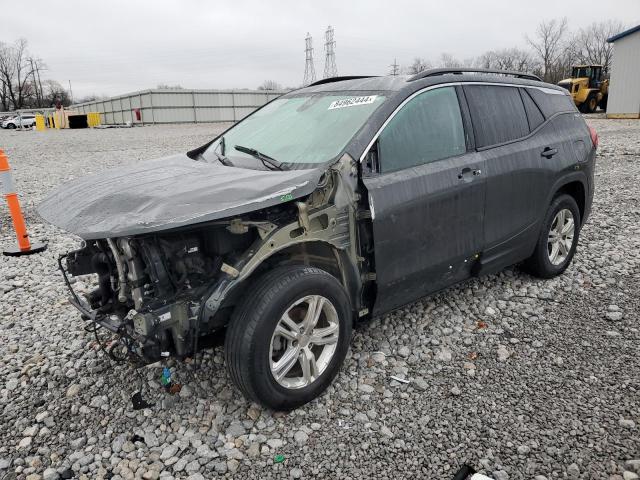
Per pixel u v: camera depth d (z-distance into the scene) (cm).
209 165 359
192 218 250
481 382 329
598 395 311
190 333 278
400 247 333
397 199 326
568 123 479
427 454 268
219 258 292
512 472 254
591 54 6231
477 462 261
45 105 9744
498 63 6725
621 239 607
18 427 296
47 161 1496
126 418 301
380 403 310
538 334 387
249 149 366
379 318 414
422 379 333
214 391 323
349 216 315
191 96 5072
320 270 300
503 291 464
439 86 373
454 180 360
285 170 329
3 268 559
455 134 376
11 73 9144
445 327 400
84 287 499
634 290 460
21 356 372
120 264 276
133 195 288
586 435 277
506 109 421
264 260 305
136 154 1631
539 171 428
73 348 380
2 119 5647
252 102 5447
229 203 263
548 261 473
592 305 433
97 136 2817
